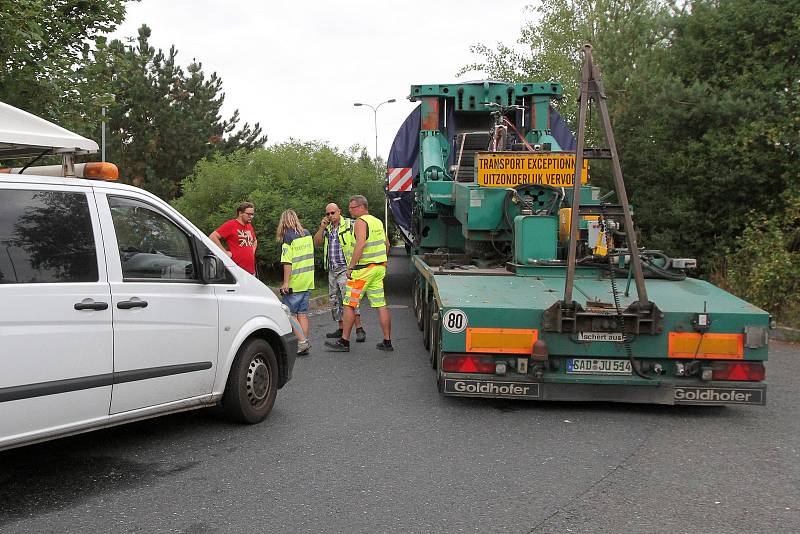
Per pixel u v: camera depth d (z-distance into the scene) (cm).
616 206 629
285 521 404
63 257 452
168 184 2947
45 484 461
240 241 904
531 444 551
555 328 610
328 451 530
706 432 589
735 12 1328
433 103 1273
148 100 2959
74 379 449
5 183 431
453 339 625
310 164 1817
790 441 565
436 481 469
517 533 390
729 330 607
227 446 543
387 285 1758
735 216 1357
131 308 489
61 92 1032
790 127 1246
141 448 537
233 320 579
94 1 1097
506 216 827
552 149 1168
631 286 702
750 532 393
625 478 478
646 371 620
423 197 1150
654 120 1444
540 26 3059
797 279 1124
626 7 1655
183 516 410
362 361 873
